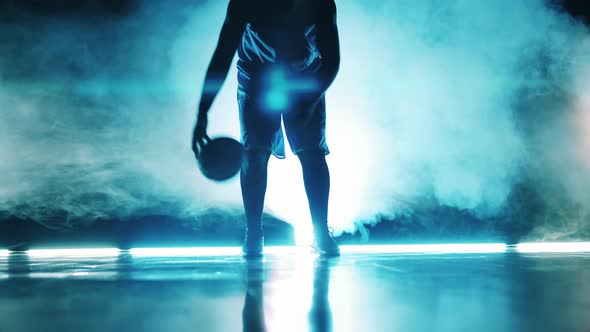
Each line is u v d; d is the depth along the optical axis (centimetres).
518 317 79
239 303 93
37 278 141
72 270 168
